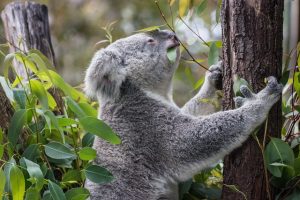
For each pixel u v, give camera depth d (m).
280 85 7.07
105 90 8.45
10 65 8.00
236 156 7.32
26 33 10.68
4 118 8.12
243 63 7.08
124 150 8.08
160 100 8.40
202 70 15.22
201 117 7.82
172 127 7.97
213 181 8.80
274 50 7.05
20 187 6.89
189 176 7.80
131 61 8.71
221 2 7.80
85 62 20.70
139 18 21.27
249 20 7.02
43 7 10.95
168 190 7.95
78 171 7.79
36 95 7.71
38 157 7.89
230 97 7.38
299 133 7.87
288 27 10.25
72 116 8.61
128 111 8.34
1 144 7.61
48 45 10.87
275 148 7.05
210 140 7.49
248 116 7.11
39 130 8.18
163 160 7.92
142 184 7.89
